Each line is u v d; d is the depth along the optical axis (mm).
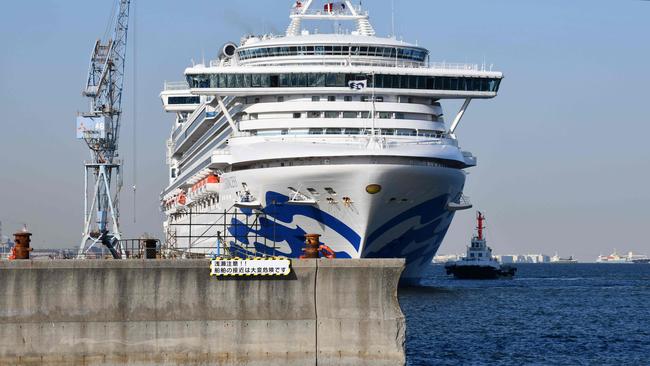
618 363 134375
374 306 106812
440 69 192250
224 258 106188
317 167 174125
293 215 180125
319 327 106375
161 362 104812
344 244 180375
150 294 104875
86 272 104125
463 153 198000
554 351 144250
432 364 131125
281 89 188375
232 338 105625
